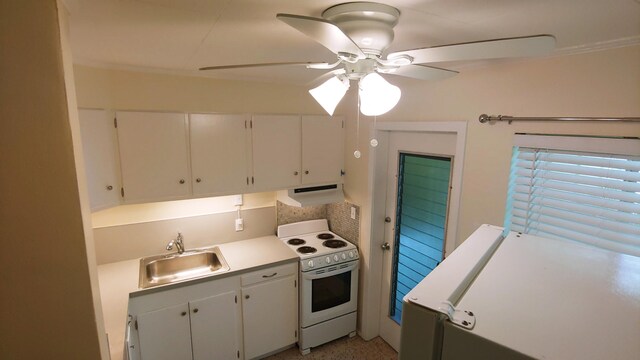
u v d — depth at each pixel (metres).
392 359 2.87
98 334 1.04
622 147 1.41
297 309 2.86
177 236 2.83
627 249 1.46
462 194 2.12
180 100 2.45
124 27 1.33
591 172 1.54
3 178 0.87
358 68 1.14
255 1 1.04
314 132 2.98
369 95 1.09
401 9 1.09
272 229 3.29
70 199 0.93
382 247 3.01
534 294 0.71
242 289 2.57
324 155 3.07
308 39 1.50
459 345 0.61
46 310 0.96
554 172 1.67
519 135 1.76
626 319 0.63
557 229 1.69
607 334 0.59
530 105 1.71
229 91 2.63
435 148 2.41
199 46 1.64
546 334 0.59
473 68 1.98
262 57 1.88
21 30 0.83
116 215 2.60
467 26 1.27
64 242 0.94
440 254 2.51
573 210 1.62
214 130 2.54
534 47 1.02
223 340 2.55
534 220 1.76
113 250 2.61
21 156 0.87
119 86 2.23
